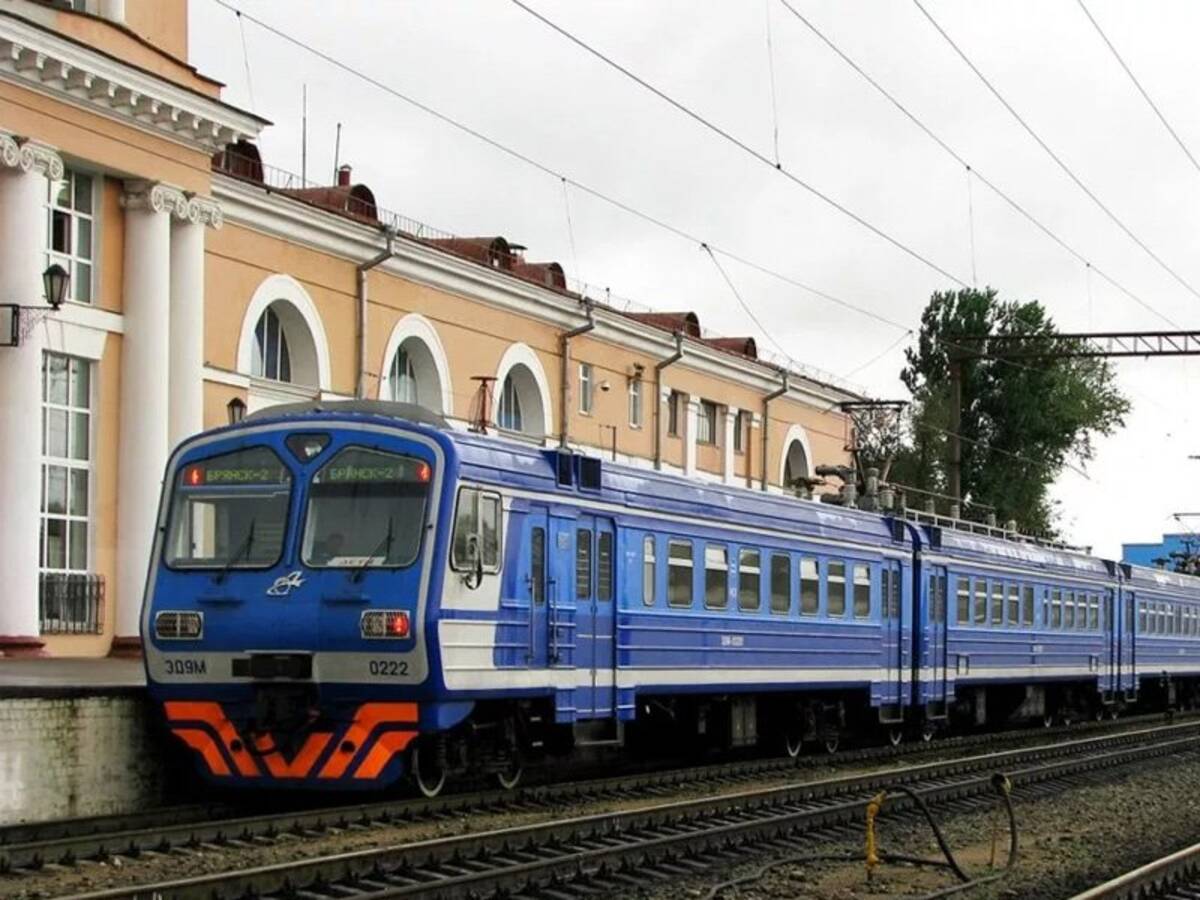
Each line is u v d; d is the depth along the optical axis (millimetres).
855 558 25281
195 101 26547
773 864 14188
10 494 23656
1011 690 33375
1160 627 40719
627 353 40250
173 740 16797
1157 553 97625
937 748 28391
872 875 13703
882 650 26047
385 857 12703
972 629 29500
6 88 23594
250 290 28781
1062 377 64250
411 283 32656
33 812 15039
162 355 26234
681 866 13867
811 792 18969
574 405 38156
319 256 30406
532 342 36625
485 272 34344
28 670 20828
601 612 18641
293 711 15734
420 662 15414
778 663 22719
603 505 18703
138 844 13570
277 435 16328
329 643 15617
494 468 16609
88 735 15711
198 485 16500
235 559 16125
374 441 16016
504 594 16672
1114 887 12305
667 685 19969
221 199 27953
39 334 24203
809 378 48375
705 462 43844
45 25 23984
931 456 64375
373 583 15570
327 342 30547
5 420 23672
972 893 13008
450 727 15891
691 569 20672
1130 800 20406
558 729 18500
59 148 24516
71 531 25422
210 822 14836
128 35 25703
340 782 15719
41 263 24312
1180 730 33688
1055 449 64750
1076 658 34656
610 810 17391
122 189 26219
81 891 11820
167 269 26469
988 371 64875
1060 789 21297
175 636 16141
